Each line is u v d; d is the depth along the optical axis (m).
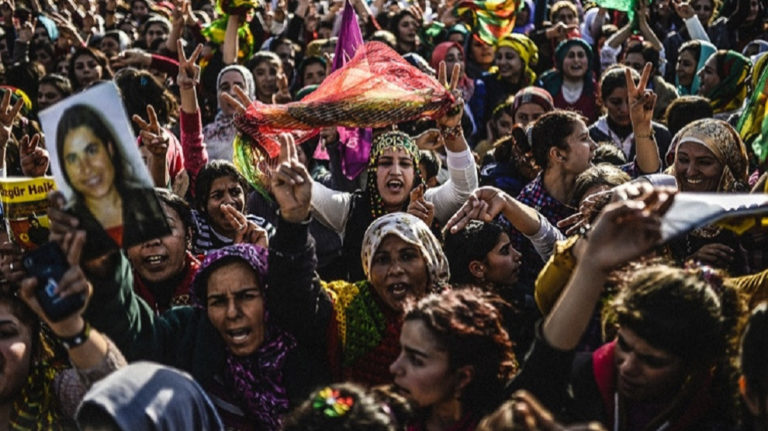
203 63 8.38
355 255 4.55
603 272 2.50
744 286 3.27
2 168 4.89
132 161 2.54
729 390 2.57
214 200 4.60
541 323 2.62
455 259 4.06
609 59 9.17
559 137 4.79
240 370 3.14
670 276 2.57
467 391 2.75
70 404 3.04
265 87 7.82
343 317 3.35
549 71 8.41
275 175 3.09
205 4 12.20
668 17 10.45
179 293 3.91
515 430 1.89
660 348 2.51
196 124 5.39
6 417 3.05
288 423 2.32
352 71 4.22
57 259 2.53
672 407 2.60
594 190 4.38
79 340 2.61
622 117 6.54
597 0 9.15
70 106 2.52
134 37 11.03
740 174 4.35
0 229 4.07
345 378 3.32
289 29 10.26
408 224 3.52
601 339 3.25
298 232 3.10
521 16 10.70
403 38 9.63
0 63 9.33
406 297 3.45
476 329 2.72
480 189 4.08
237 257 3.16
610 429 2.66
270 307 3.15
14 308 3.03
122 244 2.57
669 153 4.80
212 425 2.59
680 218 2.46
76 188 2.55
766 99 5.04
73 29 9.87
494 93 8.52
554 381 2.58
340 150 5.61
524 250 4.43
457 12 9.30
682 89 8.27
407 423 2.66
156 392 2.48
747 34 9.86
